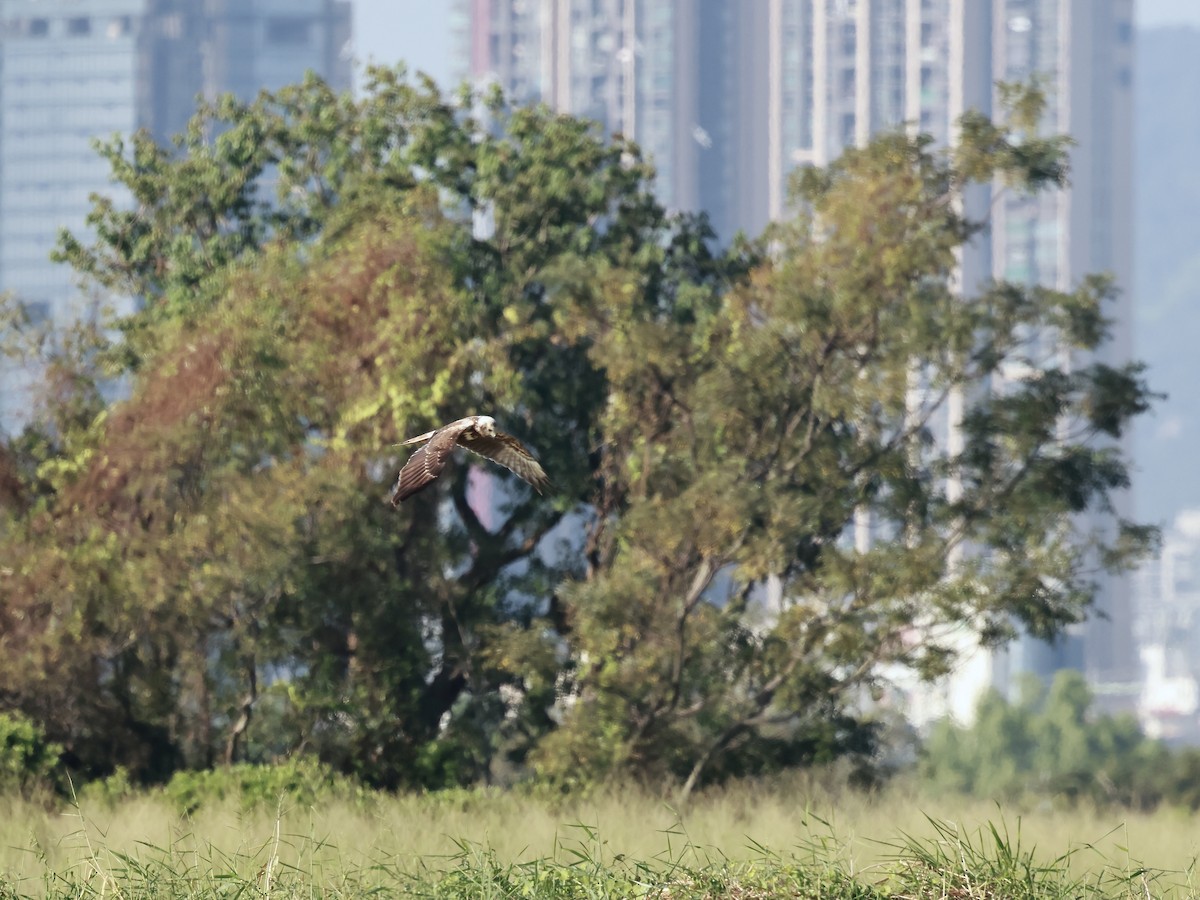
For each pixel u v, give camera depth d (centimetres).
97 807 9488
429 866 6938
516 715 14762
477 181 15275
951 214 13212
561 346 14912
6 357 13900
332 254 13375
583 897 5888
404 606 13288
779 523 12119
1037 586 12544
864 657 12712
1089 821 9400
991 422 13225
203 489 12362
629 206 15700
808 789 12100
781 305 12531
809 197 13450
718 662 12850
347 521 12594
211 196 15362
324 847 6938
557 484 14500
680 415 13388
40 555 11800
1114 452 13500
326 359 12500
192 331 12725
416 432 13075
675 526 11862
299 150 15812
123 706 12925
